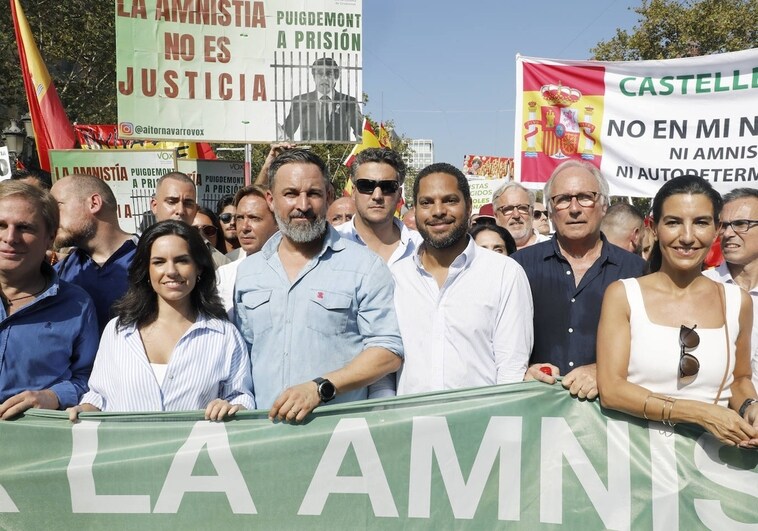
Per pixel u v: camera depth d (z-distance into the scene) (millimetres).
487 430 3248
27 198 3453
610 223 5500
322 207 3512
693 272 3020
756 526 3008
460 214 3596
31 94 9305
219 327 3500
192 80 7418
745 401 2924
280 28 7520
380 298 3508
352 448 3264
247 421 3285
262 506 3279
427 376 3578
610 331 3074
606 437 3170
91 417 3303
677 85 6449
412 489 3262
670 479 3092
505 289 3631
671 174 6496
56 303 3598
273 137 7562
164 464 3291
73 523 3322
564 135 6762
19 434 3332
